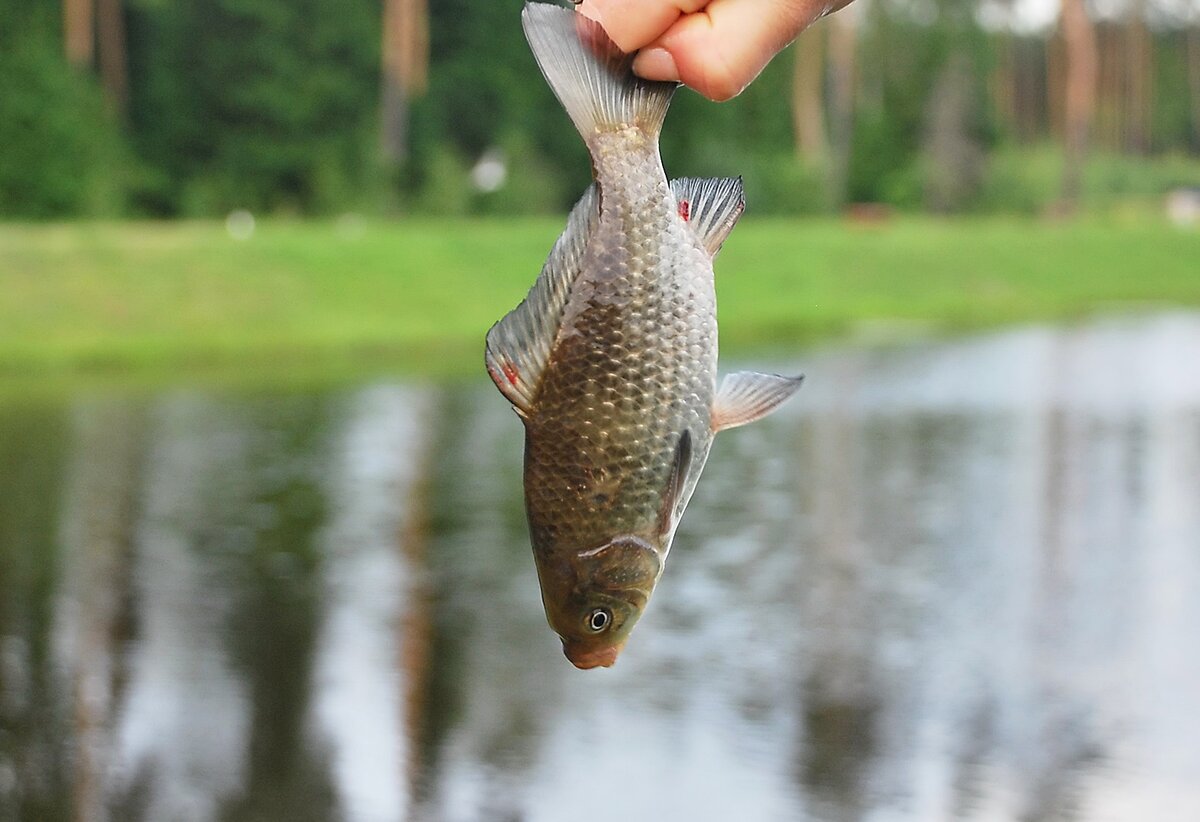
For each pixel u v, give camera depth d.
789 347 29.39
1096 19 89.06
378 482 15.84
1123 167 74.75
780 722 8.41
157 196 47.88
